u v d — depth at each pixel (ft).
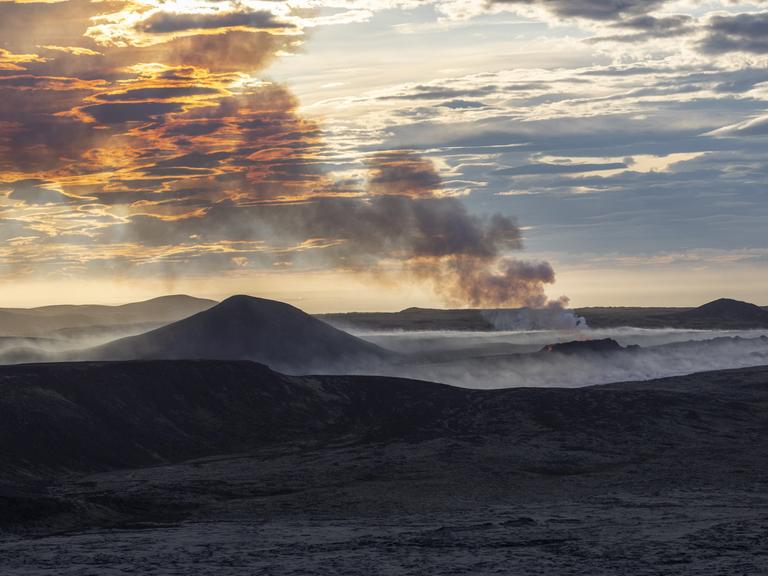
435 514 227.40
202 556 170.30
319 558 167.43
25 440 322.96
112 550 177.78
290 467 305.32
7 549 180.75
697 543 177.06
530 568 156.97
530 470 292.20
